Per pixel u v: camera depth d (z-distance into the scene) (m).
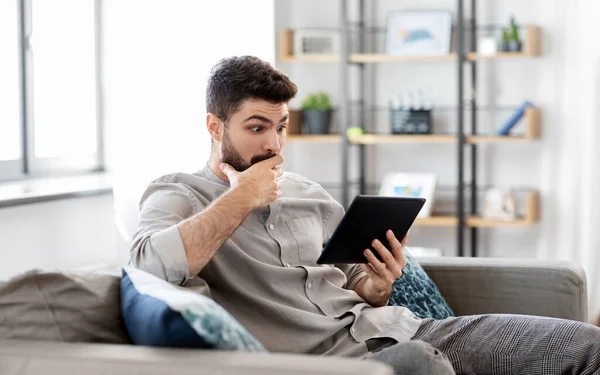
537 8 5.02
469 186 5.12
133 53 4.08
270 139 2.27
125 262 3.99
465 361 2.23
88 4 4.08
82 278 1.86
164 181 2.31
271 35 4.63
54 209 3.51
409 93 5.15
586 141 4.84
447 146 5.22
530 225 5.06
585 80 4.83
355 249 2.25
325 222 2.46
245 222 2.29
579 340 2.15
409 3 5.19
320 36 5.08
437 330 2.29
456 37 4.89
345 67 4.98
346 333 2.27
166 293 1.70
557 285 2.81
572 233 4.94
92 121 4.13
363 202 2.12
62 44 3.96
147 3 4.05
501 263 2.88
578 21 4.87
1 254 3.21
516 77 5.09
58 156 3.96
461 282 2.88
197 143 4.07
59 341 1.76
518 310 2.84
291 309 2.21
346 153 5.02
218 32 4.18
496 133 5.13
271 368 1.39
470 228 5.20
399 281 2.72
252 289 2.23
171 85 4.06
